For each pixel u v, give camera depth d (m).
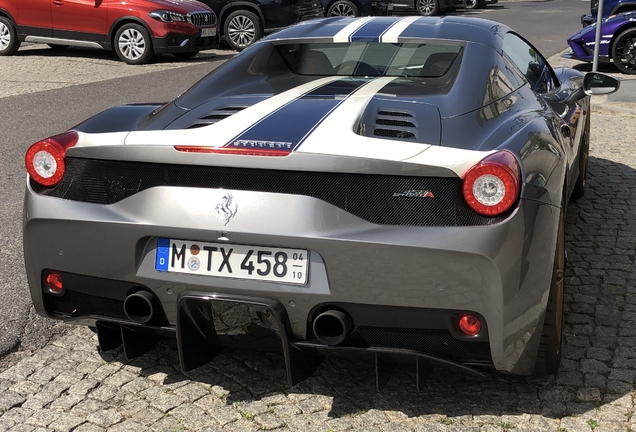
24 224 2.63
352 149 2.29
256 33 14.10
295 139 2.38
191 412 2.60
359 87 2.92
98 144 2.49
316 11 14.96
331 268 2.31
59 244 2.58
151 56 12.05
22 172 5.73
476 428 2.49
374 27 3.52
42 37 12.41
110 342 2.81
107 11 11.95
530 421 2.52
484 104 2.74
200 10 12.50
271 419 2.55
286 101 2.77
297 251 2.34
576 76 4.57
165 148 2.38
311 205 2.31
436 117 2.60
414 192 2.26
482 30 3.43
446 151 2.30
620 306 3.44
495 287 2.25
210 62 12.42
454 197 2.25
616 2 11.95
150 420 2.55
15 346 3.05
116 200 2.50
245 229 2.34
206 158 2.34
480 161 2.23
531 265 2.32
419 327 2.34
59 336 3.15
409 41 3.30
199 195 2.39
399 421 2.54
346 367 2.89
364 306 2.33
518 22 19.39
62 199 2.57
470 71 2.97
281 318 2.37
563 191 2.87
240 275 2.40
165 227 2.41
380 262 2.27
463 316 2.31
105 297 2.60
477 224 2.23
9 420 2.54
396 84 2.95
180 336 2.48
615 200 5.10
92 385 2.77
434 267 2.24
